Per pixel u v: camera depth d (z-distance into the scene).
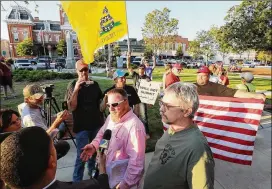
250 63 39.28
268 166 3.63
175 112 1.40
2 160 0.87
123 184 1.76
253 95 2.82
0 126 1.83
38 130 0.97
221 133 2.69
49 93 3.40
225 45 18.30
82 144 2.92
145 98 4.75
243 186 3.08
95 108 2.96
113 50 33.41
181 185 1.36
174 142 1.41
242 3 16.20
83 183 1.12
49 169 0.95
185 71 24.59
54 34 51.62
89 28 1.44
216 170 3.49
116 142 1.87
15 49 48.50
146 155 3.96
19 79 15.14
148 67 8.56
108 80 15.52
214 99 2.73
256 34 16.77
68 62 27.67
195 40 40.88
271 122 5.80
